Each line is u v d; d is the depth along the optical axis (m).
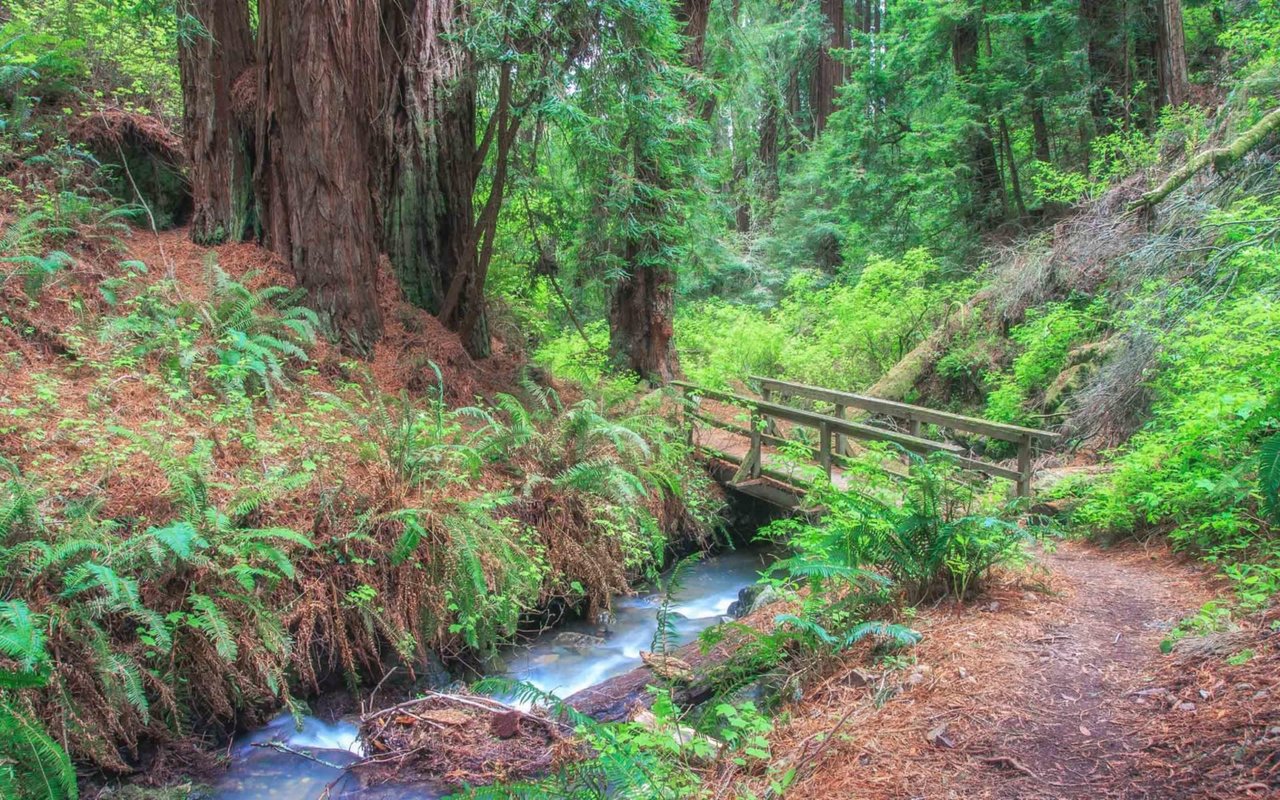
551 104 7.83
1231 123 9.56
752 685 4.13
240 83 8.62
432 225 9.64
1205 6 13.38
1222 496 5.15
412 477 5.84
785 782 3.04
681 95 10.27
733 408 11.52
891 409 7.41
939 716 3.36
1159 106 11.78
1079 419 8.57
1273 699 2.97
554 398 8.75
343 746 4.66
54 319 6.60
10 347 6.14
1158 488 5.50
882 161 15.72
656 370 12.01
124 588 3.99
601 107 8.39
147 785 4.14
